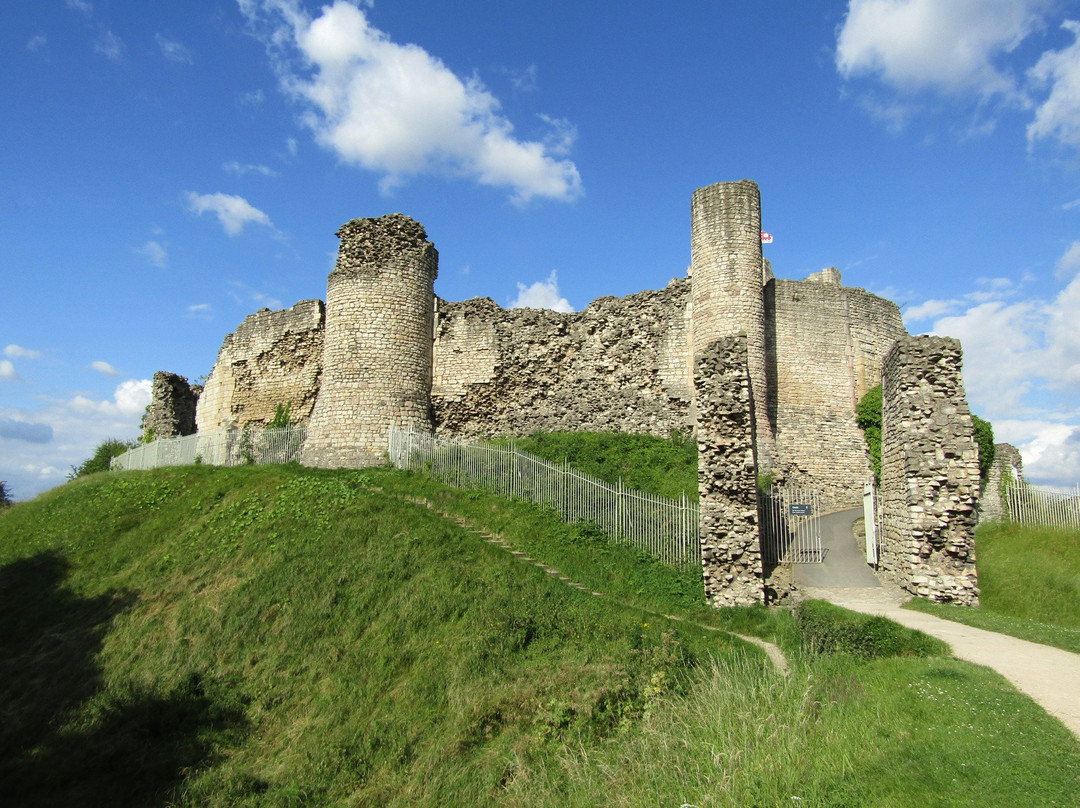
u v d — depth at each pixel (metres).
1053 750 7.01
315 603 15.56
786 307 30.69
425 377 29.75
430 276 30.62
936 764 6.93
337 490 20.56
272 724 12.72
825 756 7.59
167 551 19.97
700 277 27.22
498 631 13.23
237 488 22.70
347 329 28.39
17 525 23.89
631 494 17.55
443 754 10.66
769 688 9.55
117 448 46.81
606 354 29.56
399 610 14.67
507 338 30.83
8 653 17.03
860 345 31.69
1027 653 10.84
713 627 13.91
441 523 18.14
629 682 11.17
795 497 20.81
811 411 29.89
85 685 14.99
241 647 14.96
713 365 16.53
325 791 10.60
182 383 41.94
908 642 11.23
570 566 16.25
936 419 16.30
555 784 9.18
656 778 8.21
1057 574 16.33
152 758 12.13
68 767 12.28
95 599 18.53
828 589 16.83
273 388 36.31
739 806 7.02
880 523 19.05
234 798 10.77
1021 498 20.41
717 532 15.54
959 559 15.52
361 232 29.44
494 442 26.78
